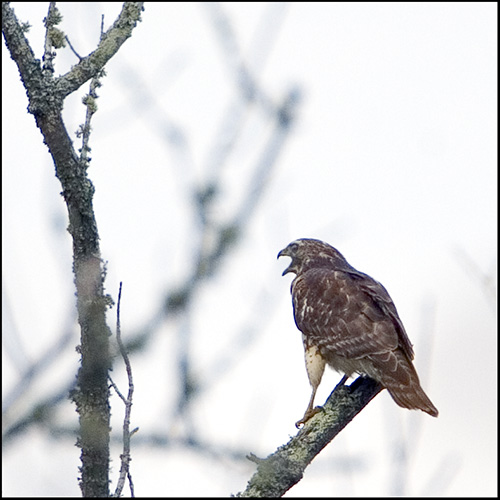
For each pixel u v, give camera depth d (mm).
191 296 5027
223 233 5062
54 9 8812
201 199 5102
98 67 8703
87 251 8375
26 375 4684
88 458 8258
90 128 8656
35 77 8445
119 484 7199
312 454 10438
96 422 7027
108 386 7555
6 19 8469
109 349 7066
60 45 8781
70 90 8578
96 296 7742
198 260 5047
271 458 9711
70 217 8398
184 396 5141
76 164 8469
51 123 8406
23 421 4535
